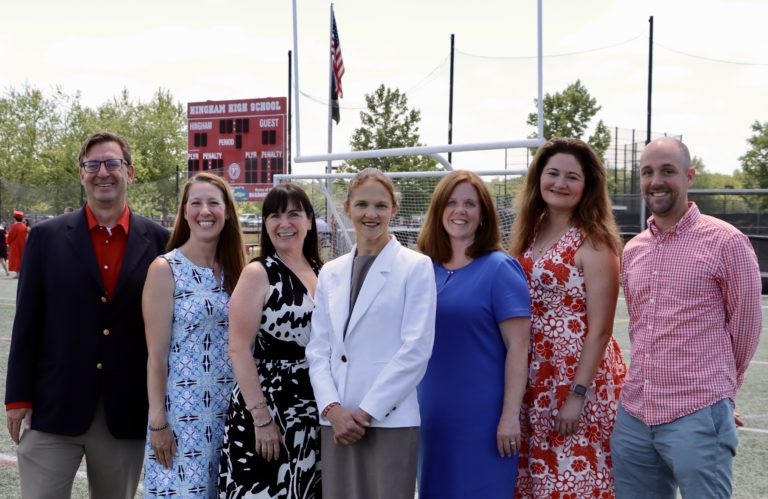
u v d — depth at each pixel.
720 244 3.00
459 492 3.14
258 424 3.05
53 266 3.28
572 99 30.09
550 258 3.35
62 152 47.03
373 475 2.98
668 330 3.04
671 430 3.03
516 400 3.15
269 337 3.14
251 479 3.08
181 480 3.17
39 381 3.27
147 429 3.29
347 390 3.01
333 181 10.52
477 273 3.24
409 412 3.01
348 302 3.09
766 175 34.69
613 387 3.41
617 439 3.23
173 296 3.23
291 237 3.24
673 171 3.07
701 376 2.99
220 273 3.37
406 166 21.72
